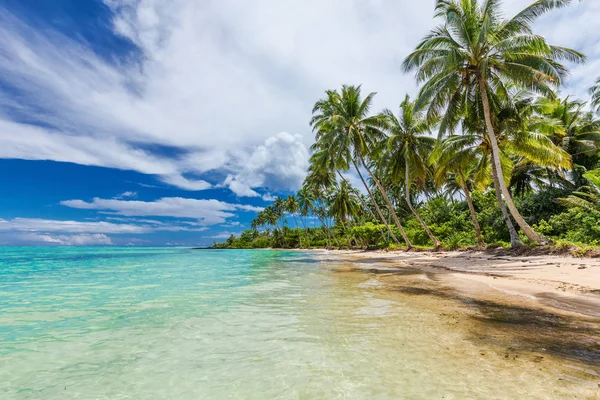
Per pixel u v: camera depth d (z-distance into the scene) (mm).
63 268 19438
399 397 2865
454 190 39219
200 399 3000
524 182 27422
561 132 18109
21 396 3092
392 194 46688
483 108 17391
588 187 19719
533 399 2727
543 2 15148
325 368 3598
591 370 3316
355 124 29781
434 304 6867
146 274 15234
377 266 17938
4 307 7258
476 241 25156
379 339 4547
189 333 5090
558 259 12914
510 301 6938
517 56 16219
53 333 5180
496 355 3805
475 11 17578
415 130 26719
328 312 6367
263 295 8625
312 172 47500
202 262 25375
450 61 16391
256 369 3641
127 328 5430
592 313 5742
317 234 76250
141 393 3141
